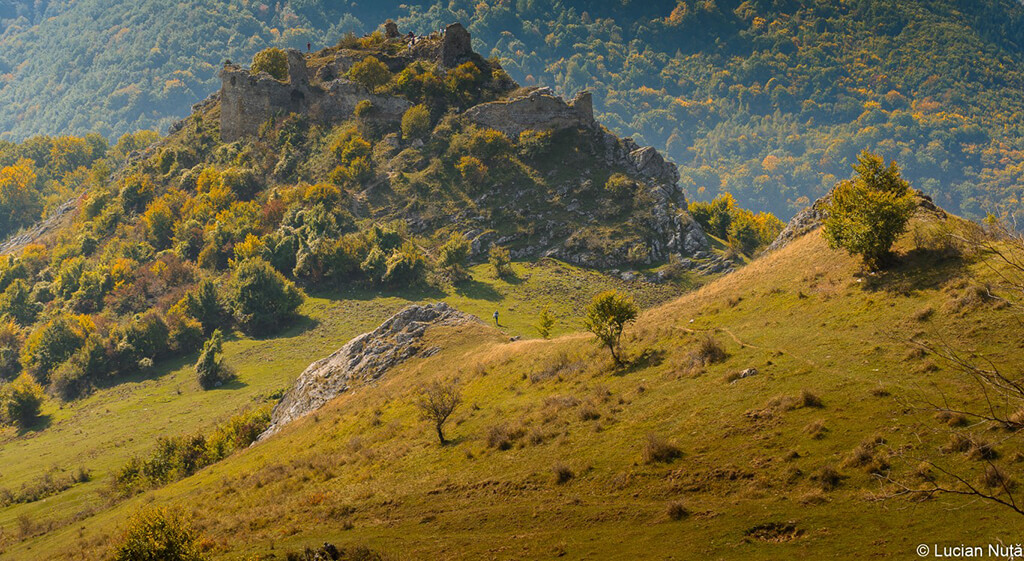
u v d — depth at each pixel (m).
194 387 115.88
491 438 47.00
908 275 51.25
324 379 83.69
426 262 150.38
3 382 135.75
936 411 33.09
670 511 32.00
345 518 41.47
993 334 39.19
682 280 148.00
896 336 43.25
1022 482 26.77
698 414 40.66
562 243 156.75
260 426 84.06
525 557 31.73
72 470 85.50
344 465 53.28
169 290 150.12
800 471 32.09
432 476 44.72
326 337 128.25
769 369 43.81
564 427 45.50
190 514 50.94
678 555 28.81
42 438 104.75
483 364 68.69
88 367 126.38
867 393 37.09
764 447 35.03
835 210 58.50
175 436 86.50
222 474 64.38
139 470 75.19
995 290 42.88
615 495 35.34
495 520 36.25
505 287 142.50
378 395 72.19
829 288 55.53
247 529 43.66
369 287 147.12
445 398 52.53
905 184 58.62
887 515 27.66
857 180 60.34
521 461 42.69
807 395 37.69
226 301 141.12
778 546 27.80
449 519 37.66
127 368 128.00
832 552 26.42
